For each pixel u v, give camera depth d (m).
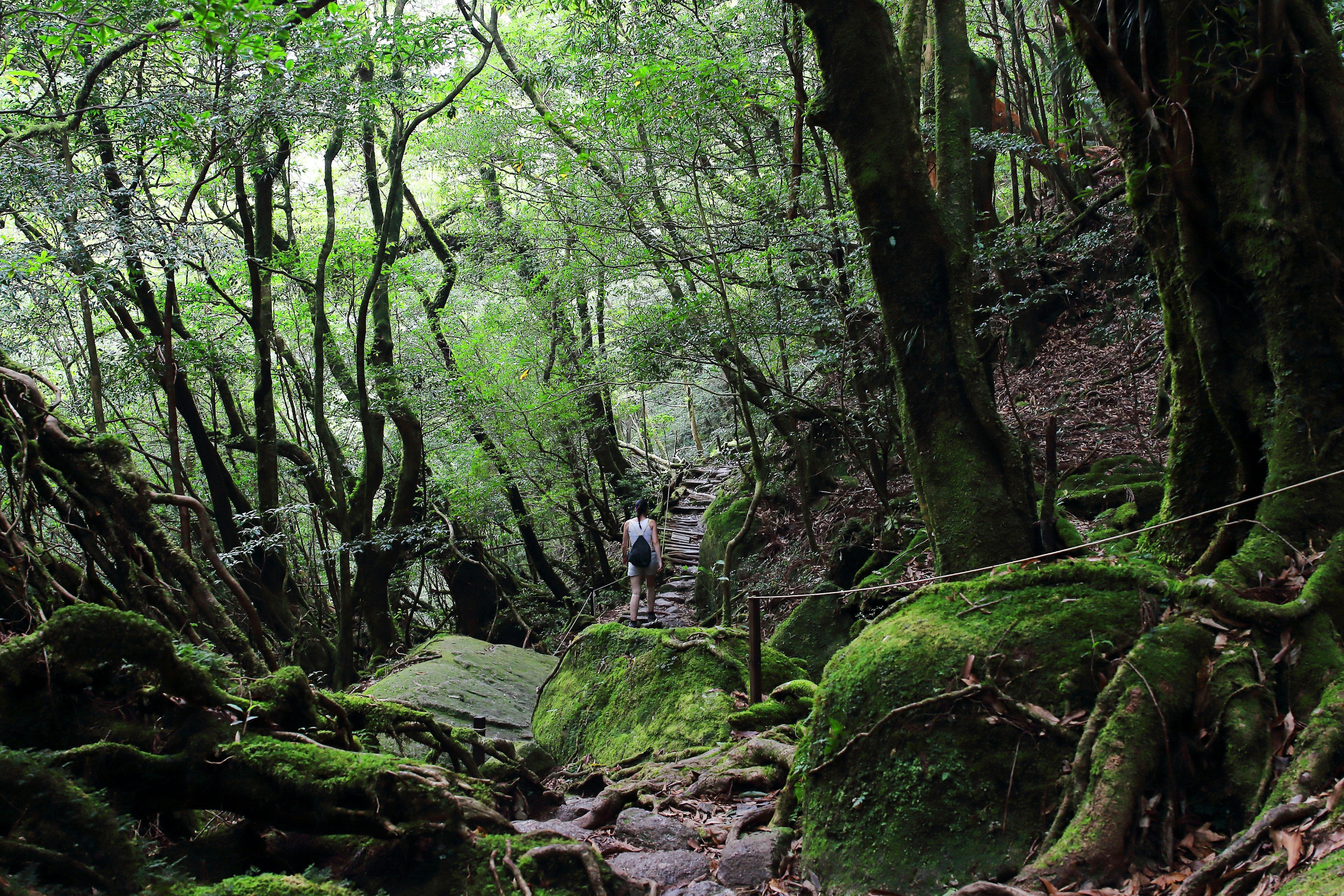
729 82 8.06
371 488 11.58
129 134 8.93
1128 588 3.39
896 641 3.57
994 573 3.92
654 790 4.65
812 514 10.45
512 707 7.90
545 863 3.16
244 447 11.91
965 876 2.99
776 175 9.20
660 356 9.66
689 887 3.48
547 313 14.45
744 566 11.12
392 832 3.02
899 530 8.01
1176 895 2.47
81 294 8.16
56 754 2.52
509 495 14.75
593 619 13.63
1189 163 3.57
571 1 9.17
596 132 9.86
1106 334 10.07
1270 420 3.48
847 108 4.69
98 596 4.17
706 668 6.32
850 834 3.35
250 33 6.55
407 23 8.48
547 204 13.18
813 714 3.73
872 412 8.23
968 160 4.98
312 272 12.58
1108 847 2.70
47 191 7.10
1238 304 3.65
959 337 4.68
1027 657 3.27
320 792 2.94
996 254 8.12
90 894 2.22
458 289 15.96
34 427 4.12
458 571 14.44
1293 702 2.84
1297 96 3.45
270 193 10.99
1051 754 3.07
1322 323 3.38
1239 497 3.65
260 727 3.20
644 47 8.79
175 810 2.94
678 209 10.10
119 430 11.20
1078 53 4.09
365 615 12.00
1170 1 3.58
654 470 19.44
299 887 2.44
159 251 7.69
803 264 8.58
